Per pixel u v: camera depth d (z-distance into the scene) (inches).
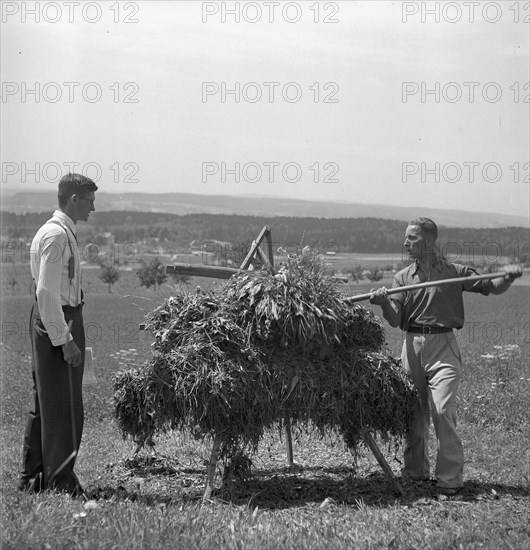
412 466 307.6
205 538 214.7
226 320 282.4
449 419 291.0
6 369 583.5
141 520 227.0
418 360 299.6
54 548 204.4
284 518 247.3
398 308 300.7
